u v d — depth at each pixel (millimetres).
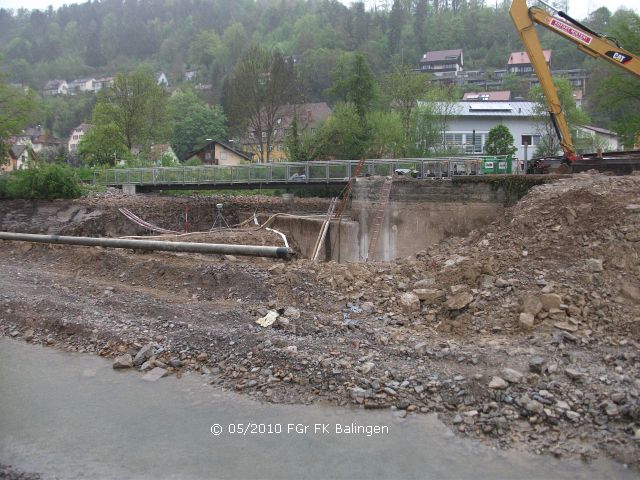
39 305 15016
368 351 10953
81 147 63219
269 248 17203
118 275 18234
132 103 63906
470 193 24734
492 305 12398
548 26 24859
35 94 45562
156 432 9000
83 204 41094
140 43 172500
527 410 8711
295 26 136250
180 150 88125
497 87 102500
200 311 13727
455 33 132125
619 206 15148
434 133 50688
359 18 126938
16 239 24031
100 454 8406
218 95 109812
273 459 8148
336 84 54562
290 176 38344
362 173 33938
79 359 12180
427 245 25797
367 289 14164
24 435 8984
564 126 25828
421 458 8000
